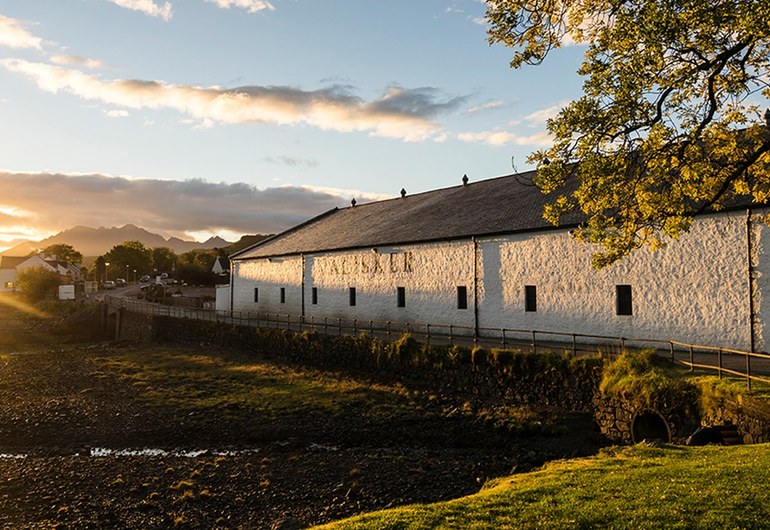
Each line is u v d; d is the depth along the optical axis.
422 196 42.53
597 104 11.41
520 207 29.31
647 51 10.48
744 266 19.81
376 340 26.69
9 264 115.25
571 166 12.10
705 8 9.76
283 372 28.88
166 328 46.56
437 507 8.83
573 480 9.79
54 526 11.66
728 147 12.30
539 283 25.84
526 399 20.00
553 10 11.18
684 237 21.31
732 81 11.48
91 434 19.44
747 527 6.91
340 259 37.28
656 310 22.00
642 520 7.33
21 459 16.84
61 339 54.19
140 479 14.67
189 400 23.56
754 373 15.34
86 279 147.25
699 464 10.05
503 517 7.94
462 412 19.86
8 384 28.41
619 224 12.75
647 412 15.48
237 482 14.27
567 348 22.50
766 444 11.47
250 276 47.94
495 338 27.34
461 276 29.23
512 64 11.59
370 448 17.28
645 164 12.07
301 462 15.87
